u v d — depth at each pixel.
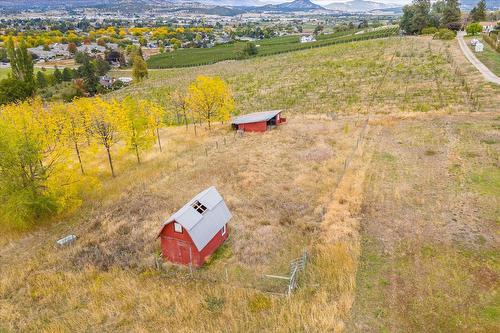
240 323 15.39
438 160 29.39
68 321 16.19
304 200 25.91
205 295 17.33
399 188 25.58
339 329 14.47
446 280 16.84
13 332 15.97
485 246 18.94
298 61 91.81
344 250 19.25
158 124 38.59
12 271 20.06
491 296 15.73
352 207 23.64
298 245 20.70
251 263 19.61
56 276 19.36
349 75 68.88
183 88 81.44
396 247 19.45
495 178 25.62
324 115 47.75
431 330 14.38
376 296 16.27
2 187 24.06
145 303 17.06
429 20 110.44
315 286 17.20
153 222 24.31
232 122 44.72
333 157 32.69
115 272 19.47
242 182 29.27
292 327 14.88
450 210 22.38
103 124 32.25
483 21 122.12
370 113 45.84
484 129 34.50
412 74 62.19
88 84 106.81
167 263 20.17
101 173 34.41
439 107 43.50
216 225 20.70
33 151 24.83
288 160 33.41
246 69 94.19
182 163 34.91
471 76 54.81
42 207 25.06
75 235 23.72
